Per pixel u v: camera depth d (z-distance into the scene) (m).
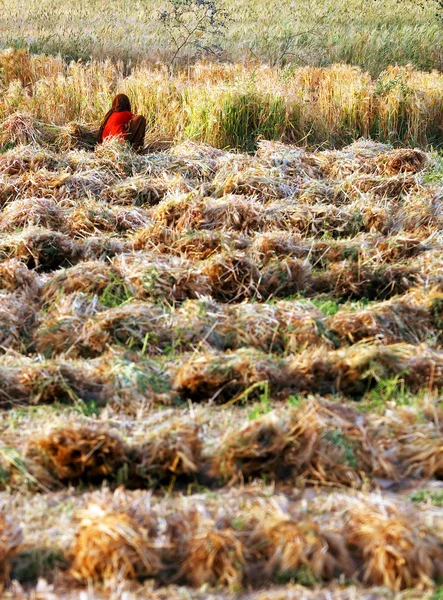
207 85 43.41
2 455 16.19
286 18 73.19
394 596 12.91
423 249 27.80
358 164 36.03
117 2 86.50
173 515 14.41
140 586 13.10
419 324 22.42
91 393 19.45
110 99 44.50
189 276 24.38
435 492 15.41
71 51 63.78
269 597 12.75
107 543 13.28
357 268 25.72
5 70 50.22
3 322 22.05
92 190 33.16
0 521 14.08
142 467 16.06
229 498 15.31
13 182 33.03
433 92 44.28
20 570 13.51
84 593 12.73
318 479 15.85
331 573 13.36
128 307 22.28
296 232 29.45
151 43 66.12
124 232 29.94
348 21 71.94
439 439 16.44
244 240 27.55
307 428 16.42
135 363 19.89
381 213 30.22
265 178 32.94
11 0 89.06
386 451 16.39
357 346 20.66
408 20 72.25
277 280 25.08
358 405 18.62
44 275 25.91
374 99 43.69
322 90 44.91
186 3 67.12
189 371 19.44
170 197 30.48
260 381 19.25
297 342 21.30
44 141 41.00
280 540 13.62
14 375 19.47
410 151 36.44
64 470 15.98
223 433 17.59
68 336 21.56
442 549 13.73
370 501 14.41
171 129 43.53
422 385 19.48
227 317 22.25
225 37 66.31
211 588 13.12
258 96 42.12
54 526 14.48
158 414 18.02
